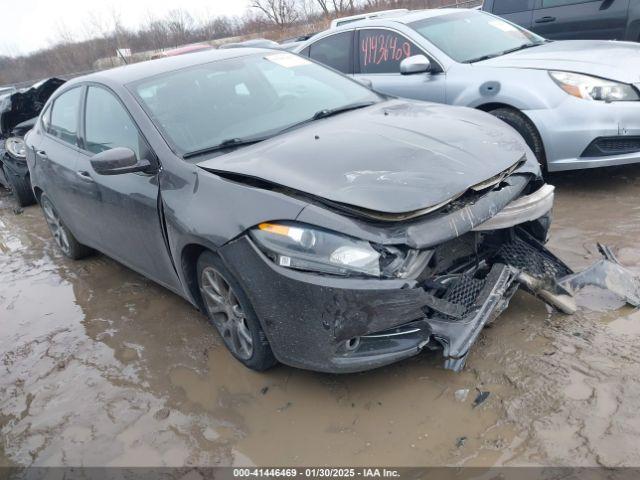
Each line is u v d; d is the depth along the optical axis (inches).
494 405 99.6
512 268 112.4
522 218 114.3
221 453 101.4
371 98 156.8
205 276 122.0
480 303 105.0
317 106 147.7
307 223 98.3
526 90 182.1
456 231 99.7
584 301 123.3
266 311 103.8
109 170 123.6
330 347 99.3
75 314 165.9
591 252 145.6
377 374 112.6
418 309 97.7
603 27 283.7
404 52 222.7
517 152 117.9
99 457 106.2
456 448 92.6
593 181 193.5
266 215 102.3
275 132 134.4
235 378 120.6
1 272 213.6
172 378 125.4
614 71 174.4
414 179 102.3
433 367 111.6
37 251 230.8
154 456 103.8
